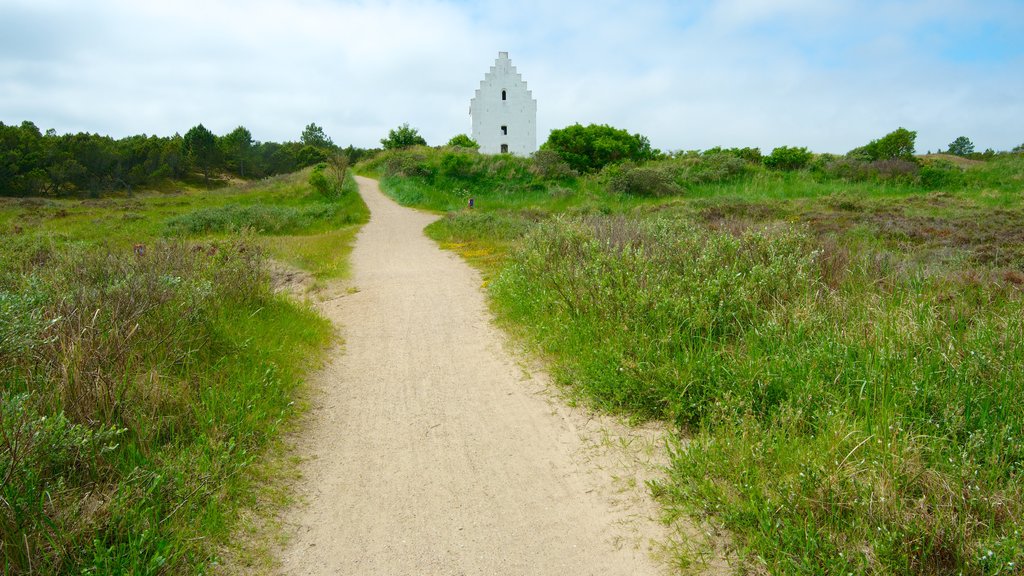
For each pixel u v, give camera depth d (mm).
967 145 69250
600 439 4309
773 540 2838
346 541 3219
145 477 3281
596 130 47594
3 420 3082
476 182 40125
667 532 3174
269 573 2928
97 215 29312
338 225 26203
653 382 4586
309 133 109000
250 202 35000
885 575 2549
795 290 5996
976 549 2576
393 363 6445
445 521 3404
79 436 3205
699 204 27016
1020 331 4434
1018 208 20719
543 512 3463
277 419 4586
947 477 2965
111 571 2607
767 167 39938
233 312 6805
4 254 9242
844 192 31016
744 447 3539
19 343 3955
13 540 2621
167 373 4605
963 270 7078
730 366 4562
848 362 4285
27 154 60125
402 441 4477
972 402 3645
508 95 57812
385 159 55156
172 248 8695
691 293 5797
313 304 9289
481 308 9016
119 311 5086
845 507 2932
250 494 3572
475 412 5004
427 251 17406
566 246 9562
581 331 6078
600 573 2914
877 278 6582
